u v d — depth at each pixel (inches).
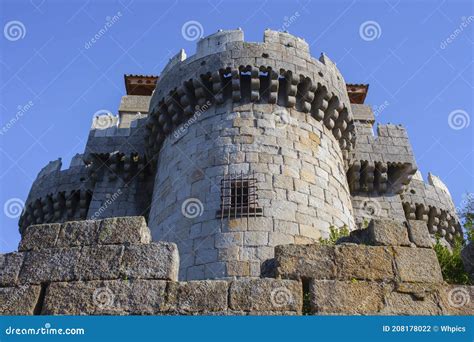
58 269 280.2
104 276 273.7
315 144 649.6
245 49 681.0
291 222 539.5
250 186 563.8
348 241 311.7
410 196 892.6
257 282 266.8
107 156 869.8
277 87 658.2
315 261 279.0
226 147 609.6
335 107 701.3
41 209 940.6
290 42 708.0
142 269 274.2
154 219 628.1
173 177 635.5
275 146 612.4
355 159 816.3
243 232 521.0
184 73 704.4
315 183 601.9
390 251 285.4
